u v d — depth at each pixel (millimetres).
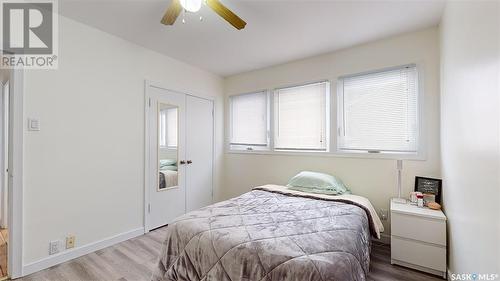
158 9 2035
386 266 2070
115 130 2527
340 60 2877
